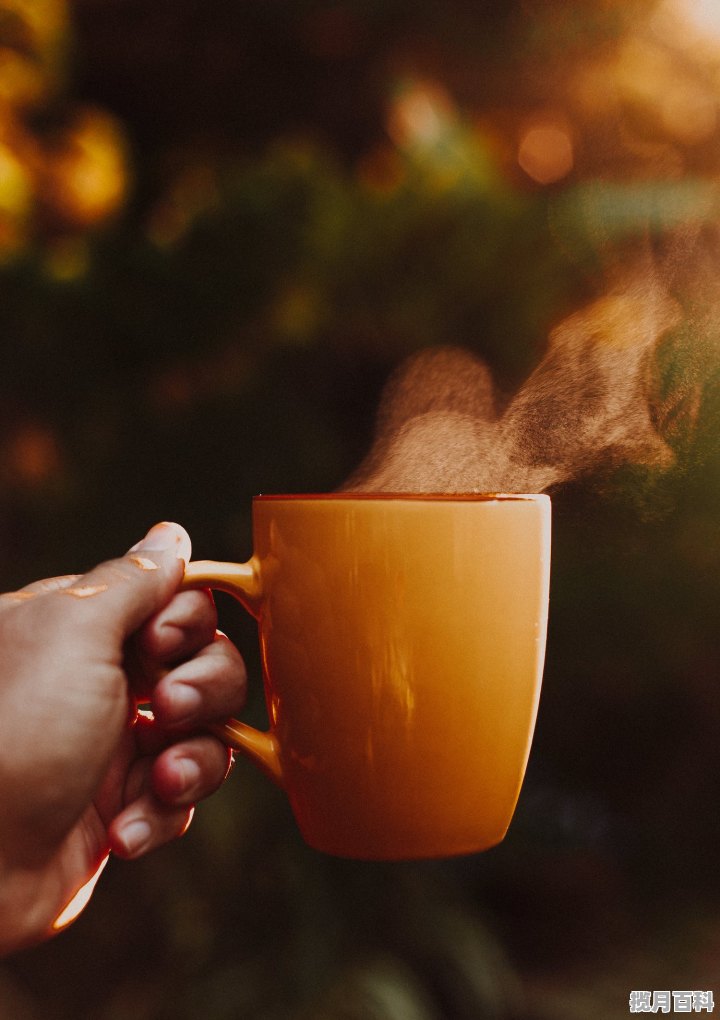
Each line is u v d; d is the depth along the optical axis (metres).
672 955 1.26
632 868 1.45
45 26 1.23
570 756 1.49
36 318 1.17
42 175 1.27
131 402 1.22
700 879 1.44
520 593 0.42
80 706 0.43
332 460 1.25
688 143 1.67
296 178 1.21
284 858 1.05
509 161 1.71
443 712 0.41
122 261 1.17
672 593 1.31
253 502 0.44
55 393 1.20
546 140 1.73
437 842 0.42
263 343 1.23
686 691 1.44
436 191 1.20
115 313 1.18
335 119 1.61
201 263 1.18
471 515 0.41
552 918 1.33
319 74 1.57
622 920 1.36
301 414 1.24
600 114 1.68
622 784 1.51
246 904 1.05
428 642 0.41
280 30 1.50
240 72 1.56
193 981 1.02
